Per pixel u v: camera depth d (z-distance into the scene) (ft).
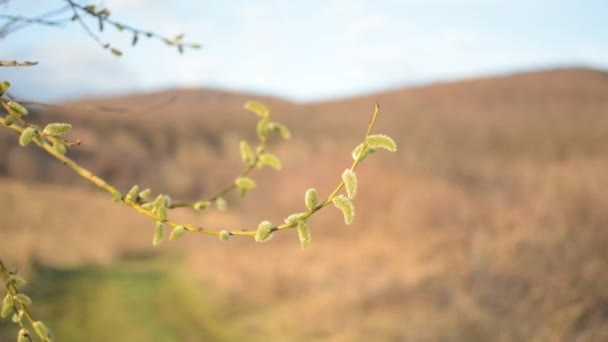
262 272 51.31
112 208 98.27
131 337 38.70
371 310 38.78
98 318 43.01
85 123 187.42
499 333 30.81
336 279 46.83
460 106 237.04
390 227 60.29
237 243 69.15
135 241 75.25
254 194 79.30
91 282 54.39
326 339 37.17
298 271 50.11
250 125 258.57
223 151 222.48
